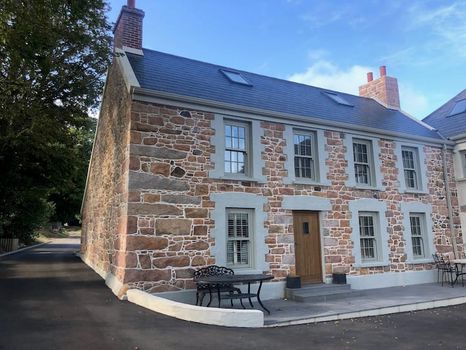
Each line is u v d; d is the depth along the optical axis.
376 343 6.34
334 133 12.40
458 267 13.79
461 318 8.44
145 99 9.41
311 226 11.57
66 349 5.33
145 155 9.21
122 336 6.04
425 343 6.37
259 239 10.43
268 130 11.17
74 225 62.75
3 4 9.70
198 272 9.20
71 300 8.45
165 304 7.44
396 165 13.54
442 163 14.85
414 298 10.15
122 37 12.35
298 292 10.23
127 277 8.61
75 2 11.95
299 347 5.99
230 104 10.41
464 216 14.59
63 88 15.21
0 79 12.80
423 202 13.93
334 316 8.22
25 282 10.98
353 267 11.91
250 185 10.56
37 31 11.09
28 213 27.53
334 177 12.09
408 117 16.77
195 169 9.80
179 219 9.36
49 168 18.70
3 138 14.50
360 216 12.65
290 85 15.15
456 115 16.66
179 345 5.75
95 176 16.08
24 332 6.05
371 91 18.23
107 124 13.39
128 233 8.73
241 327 7.09
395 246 12.91
